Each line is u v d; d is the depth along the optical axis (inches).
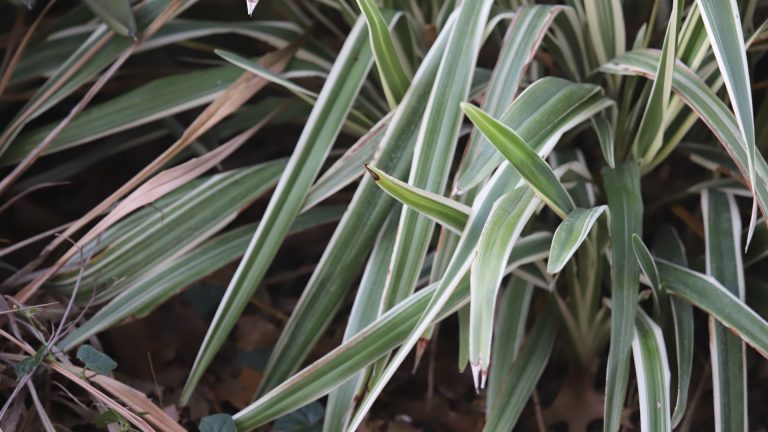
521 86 53.1
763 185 46.6
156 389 53.2
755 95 57.0
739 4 51.9
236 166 59.6
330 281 49.9
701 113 47.2
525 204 45.8
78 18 54.4
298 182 49.6
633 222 48.2
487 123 44.5
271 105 56.1
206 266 51.3
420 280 52.4
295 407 47.8
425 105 49.3
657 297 49.1
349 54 50.8
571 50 52.2
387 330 47.4
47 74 53.6
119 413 47.8
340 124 50.0
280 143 60.8
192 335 56.3
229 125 55.9
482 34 48.5
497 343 51.8
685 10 53.4
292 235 58.4
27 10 54.2
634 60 49.6
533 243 48.7
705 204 51.8
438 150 47.8
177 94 52.9
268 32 54.6
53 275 51.3
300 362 49.9
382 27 47.9
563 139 52.1
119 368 54.5
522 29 49.1
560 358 55.9
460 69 48.3
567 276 51.3
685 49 49.3
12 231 57.1
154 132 55.9
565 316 52.4
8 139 52.0
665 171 55.9
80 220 50.3
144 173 50.1
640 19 53.8
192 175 50.3
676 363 50.6
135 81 57.3
